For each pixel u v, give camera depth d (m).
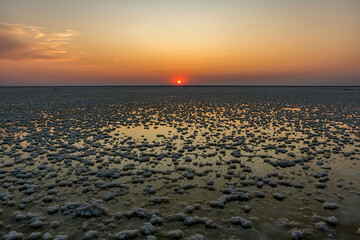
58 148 8.30
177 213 4.20
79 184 5.39
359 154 7.48
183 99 31.31
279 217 4.07
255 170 6.21
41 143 8.81
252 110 19.48
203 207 4.41
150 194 4.95
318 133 10.52
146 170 6.20
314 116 15.75
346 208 4.32
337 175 5.82
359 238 3.53
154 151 7.94
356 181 5.46
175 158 7.09
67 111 18.47
